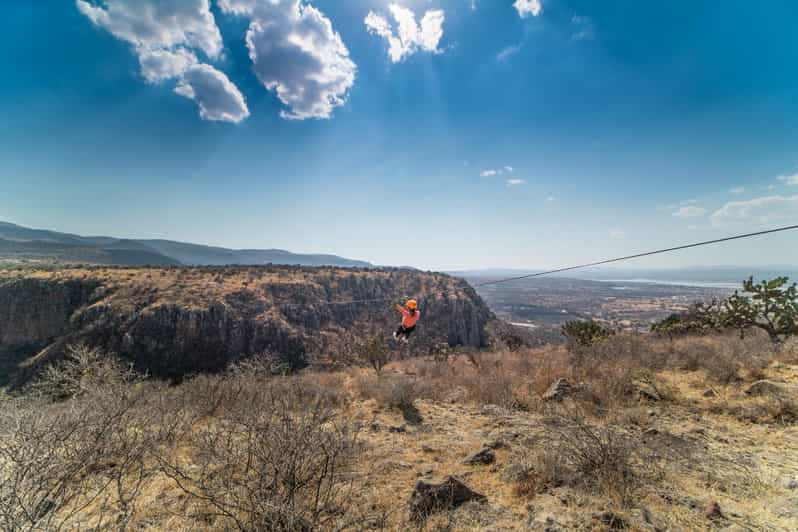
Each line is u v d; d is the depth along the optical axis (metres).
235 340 54.59
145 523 3.35
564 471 4.28
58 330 56.88
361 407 8.41
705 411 6.46
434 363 17.11
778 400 6.09
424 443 5.73
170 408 6.83
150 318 53.28
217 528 3.24
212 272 74.00
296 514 2.84
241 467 4.06
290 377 12.87
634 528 3.15
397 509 3.69
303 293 67.69
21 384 46.75
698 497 3.69
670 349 11.20
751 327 13.36
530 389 9.04
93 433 4.16
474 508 3.67
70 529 3.18
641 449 4.66
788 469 4.18
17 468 3.00
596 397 7.39
